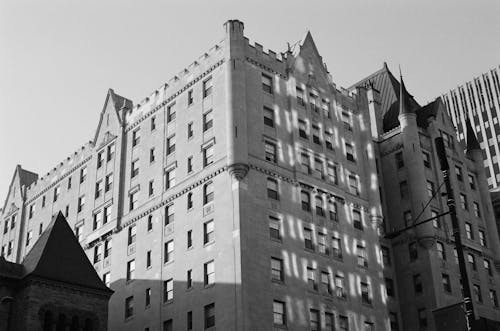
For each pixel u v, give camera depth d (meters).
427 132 85.81
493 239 87.00
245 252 58.59
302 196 66.94
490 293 82.50
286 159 67.12
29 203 96.38
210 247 61.84
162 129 74.56
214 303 59.00
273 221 62.75
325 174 70.62
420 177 80.00
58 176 91.62
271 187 64.31
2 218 101.25
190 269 63.25
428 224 77.00
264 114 67.31
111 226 75.75
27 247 92.56
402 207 80.56
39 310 52.84
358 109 79.56
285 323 59.00
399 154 83.38
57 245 58.59
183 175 68.81
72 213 85.06
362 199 73.69
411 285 76.56
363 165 76.25
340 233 68.75
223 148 64.69
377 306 68.44
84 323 55.00
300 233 64.50
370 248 71.31
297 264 62.56
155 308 65.56
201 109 69.75
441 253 77.88
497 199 98.81
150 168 74.12
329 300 63.75
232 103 64.88
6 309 53.59
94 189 82.06
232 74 66.38
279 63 71.94
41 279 53.94
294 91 71.56
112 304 71.25
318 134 72.31
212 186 64.56
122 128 80.94
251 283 57.69
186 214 66.50
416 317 74.88
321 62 77.38
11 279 54.72
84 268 58.56
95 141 85.75
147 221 71.31
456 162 87.81
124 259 72.38
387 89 94.31
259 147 64.94
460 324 32.38
